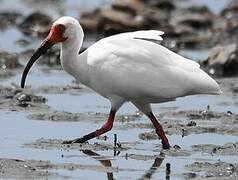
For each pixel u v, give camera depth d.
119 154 13.50
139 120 16.50
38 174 11.92
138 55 14.12
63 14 31.53
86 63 14.41
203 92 14.12
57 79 21.25
